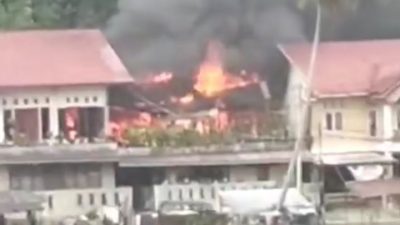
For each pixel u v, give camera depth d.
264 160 127.06
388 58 136.12
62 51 131.00
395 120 128.50
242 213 117.81
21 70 126.00
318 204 125.62
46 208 122.81
